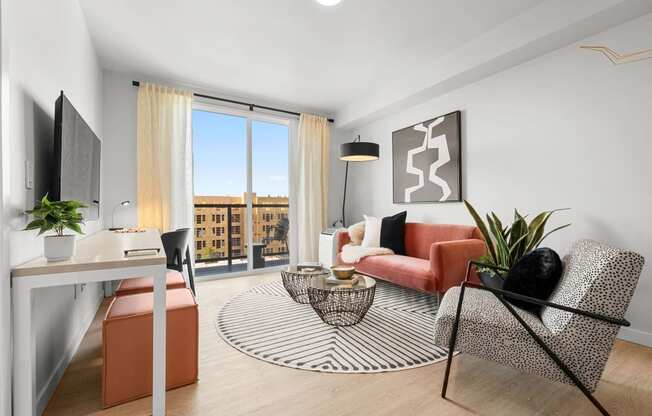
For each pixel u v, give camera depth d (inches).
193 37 114.1
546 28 95.2
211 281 158.6
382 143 181.3
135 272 53.4
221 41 116.9
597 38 94.7
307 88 162.7
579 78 98.7
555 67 104.7
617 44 90.4
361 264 138.6
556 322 56.5
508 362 59.6
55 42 71.9
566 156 101.9
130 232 113.7
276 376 69.4
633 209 87.2
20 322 45.9
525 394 62.7
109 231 117.4
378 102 163.9
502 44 107.1
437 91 140.5
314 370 71.6
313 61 132.9
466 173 134.3
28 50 56.2
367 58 130.5
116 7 97.0
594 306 52.2
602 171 93.4
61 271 48.3
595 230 94.7
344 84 157.9
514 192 116.8
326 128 196.1
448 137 140.0
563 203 102.4
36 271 46.8
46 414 56.6
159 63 133.7
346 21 105.0
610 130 91.8
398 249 144.3
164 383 55.9
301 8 98.0
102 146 137.0
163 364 55.7
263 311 111.2
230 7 97.3
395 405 59.2
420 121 156.3
